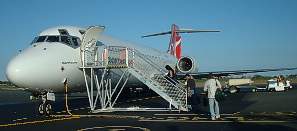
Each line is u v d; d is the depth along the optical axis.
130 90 34.38
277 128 11.91
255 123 13.27
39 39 18.31
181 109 18.89
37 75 16.17
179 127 12.66
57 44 17.88
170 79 22.88
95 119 15.77
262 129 11.75
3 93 58.94
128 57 20.11
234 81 48.50
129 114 17.84
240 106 21.08
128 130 12.21
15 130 12.77
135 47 27.59
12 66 15.99
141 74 19.64
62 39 18.31
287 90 43.34
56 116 17.30
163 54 35.44
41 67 16.33
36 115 18.31
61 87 17.84
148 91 38.06
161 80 20.55
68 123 14.50
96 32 19.16
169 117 16.08
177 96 19.61
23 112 20.58
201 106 22.00
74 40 18.70
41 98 17.94
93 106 19.28
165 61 34.16
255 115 16.03
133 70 19.59
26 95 49.50
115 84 23.12
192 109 20.09
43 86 16.72
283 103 22.78
